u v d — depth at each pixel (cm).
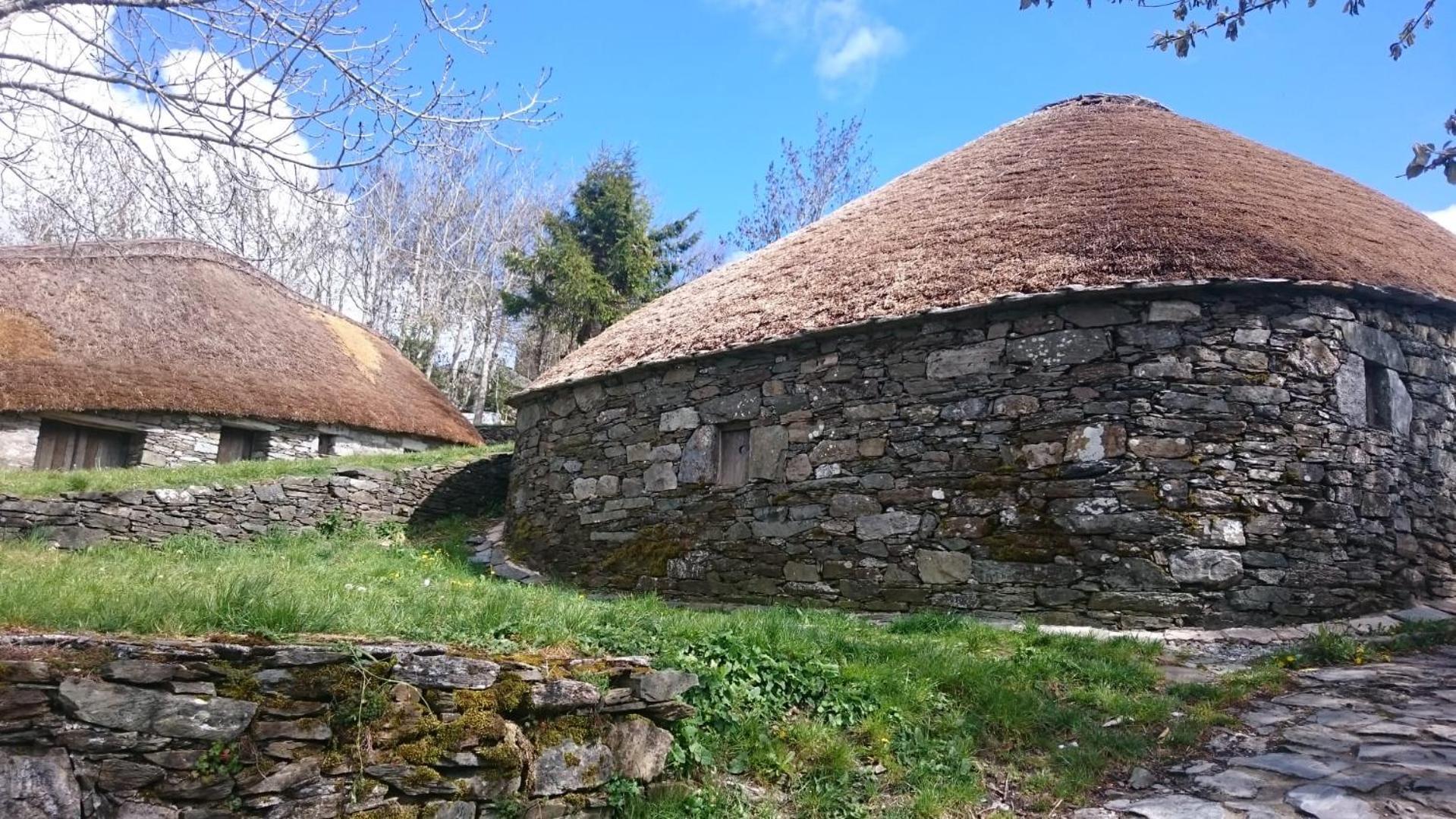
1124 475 729
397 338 3084
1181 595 701
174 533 1076
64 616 345
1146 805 410
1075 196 942
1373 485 770
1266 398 742
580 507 1070
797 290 995
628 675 418
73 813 285
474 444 1920
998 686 527
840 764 439
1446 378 855
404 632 410
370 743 338
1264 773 430
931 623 698
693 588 925
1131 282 746
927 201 1107
